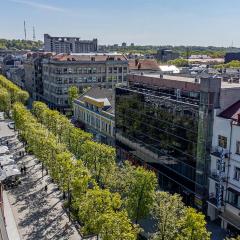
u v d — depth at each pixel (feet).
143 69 563.48
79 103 411.13
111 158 227.61
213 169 198.08
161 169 244.63
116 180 198.08
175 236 145.18
